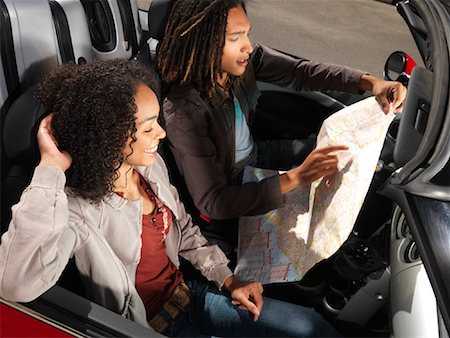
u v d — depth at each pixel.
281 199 1.55
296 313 1.58
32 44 1.46
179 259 1.74
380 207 1.85
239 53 1.51
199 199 1.59
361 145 1.43
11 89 1.43
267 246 1.62
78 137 1.11
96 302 1.32
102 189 1.17
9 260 1.06
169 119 1.54
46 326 1.17
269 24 4.69
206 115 1.56
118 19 1.95
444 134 1.22
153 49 1.97
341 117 1.53
